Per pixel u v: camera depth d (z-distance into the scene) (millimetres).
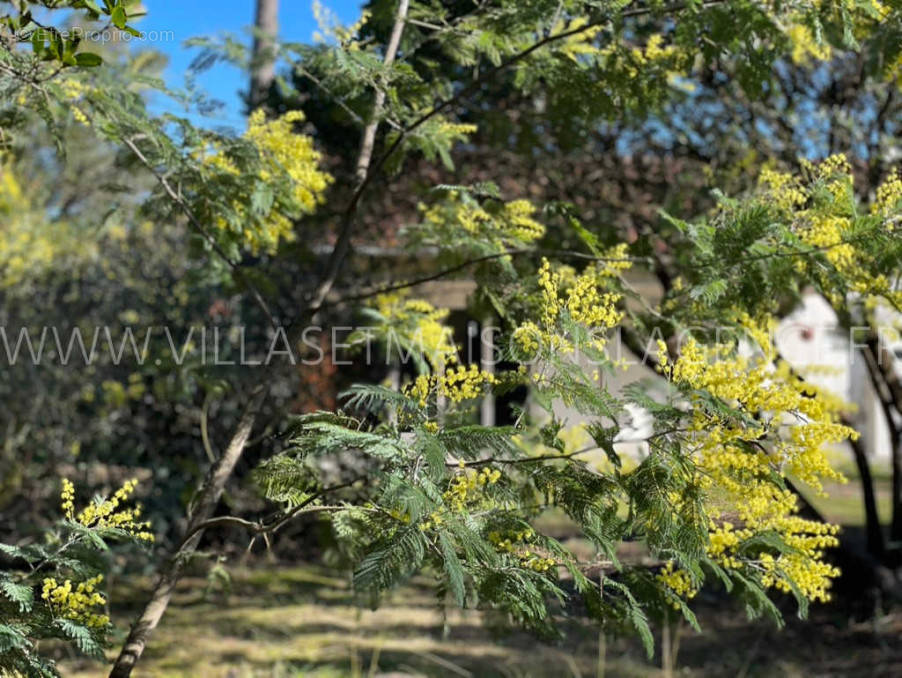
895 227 2668
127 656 2775
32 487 6863
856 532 7777
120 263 7285
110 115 3119
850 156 5465
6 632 2061
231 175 3250
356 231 6457
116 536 2430
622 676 4816
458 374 2258
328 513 2574
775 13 2971
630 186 6098
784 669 5031
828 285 2783
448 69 4824
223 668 4824
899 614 5785
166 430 7125
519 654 5164
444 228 3666
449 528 1986
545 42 3113
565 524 5133
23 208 7750
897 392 5883
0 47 2654
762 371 2342
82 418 6984
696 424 2223
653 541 2230
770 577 2514
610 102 3414
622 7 2988
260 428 7004
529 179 6188
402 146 3547
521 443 3082
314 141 6281
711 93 5570
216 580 3240
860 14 3109
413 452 2012
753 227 2605
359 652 5152
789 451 2295
